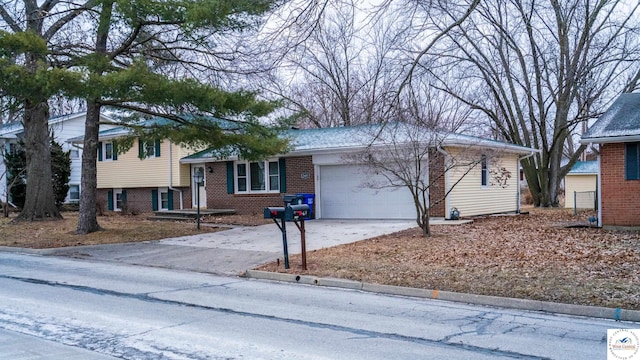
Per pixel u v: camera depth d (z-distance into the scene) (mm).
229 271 11625
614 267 9898
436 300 8727
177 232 18094
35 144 20922
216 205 25344
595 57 25250
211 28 14922
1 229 18969
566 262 10539
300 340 6242
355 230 17266
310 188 22078
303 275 10500
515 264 10508
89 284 10148
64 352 5754
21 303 8336
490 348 5934
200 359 5520
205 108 15586
